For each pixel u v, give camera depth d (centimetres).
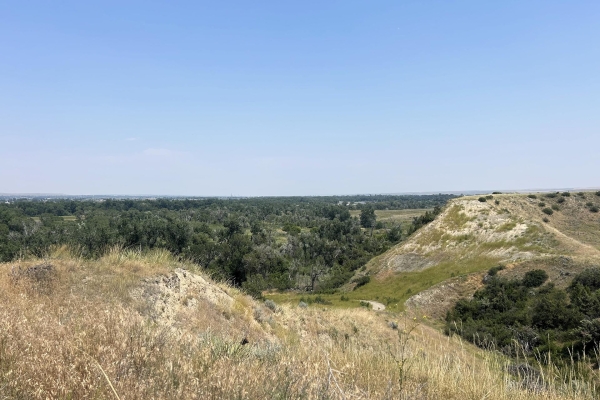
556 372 482
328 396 311
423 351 569
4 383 229
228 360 346
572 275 3391
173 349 345
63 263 795
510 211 5528
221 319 888
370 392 365
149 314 709
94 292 714
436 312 3706
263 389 290
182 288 906
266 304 1474
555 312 2409
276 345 549
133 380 260
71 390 233
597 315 2250
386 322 2212
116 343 312
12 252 3186
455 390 430
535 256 3997
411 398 368
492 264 4259
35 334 312
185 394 254
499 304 3200
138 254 1020
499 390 436
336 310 2300
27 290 637
